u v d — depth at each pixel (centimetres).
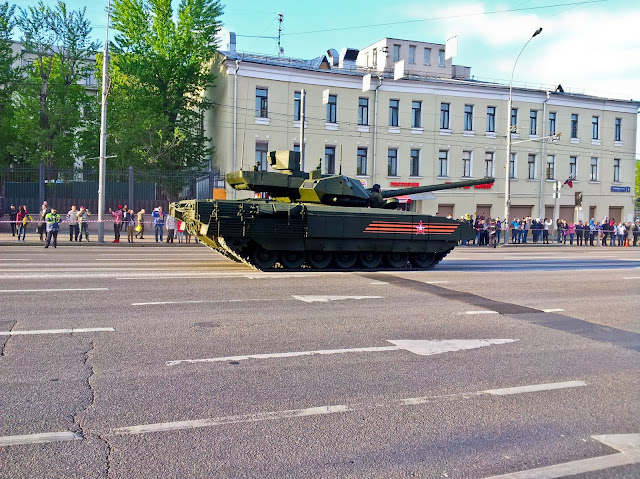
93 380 582
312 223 1548
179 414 502
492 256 2406
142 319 864
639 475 416
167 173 3234
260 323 866
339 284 1301
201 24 3684
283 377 613
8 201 2888
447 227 1752
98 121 3941
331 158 3750
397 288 1270
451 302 1113
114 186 3030
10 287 1117
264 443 451
